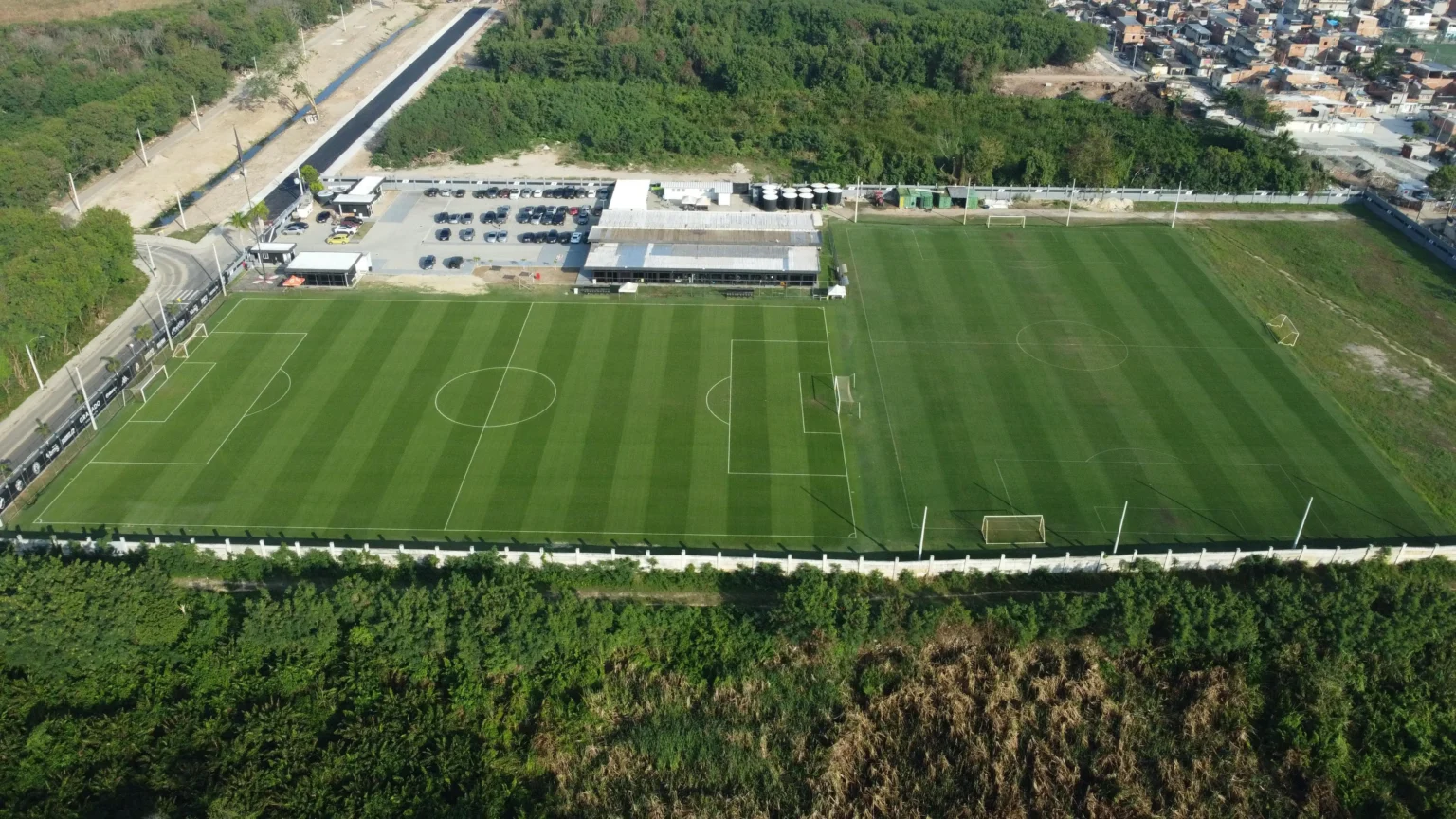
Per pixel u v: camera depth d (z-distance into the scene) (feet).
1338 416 402.93
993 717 276.00
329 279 500.33
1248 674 284.00
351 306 482.28
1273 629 286.25
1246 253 548.31
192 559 315.78
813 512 349.41
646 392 415.85
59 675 273.75
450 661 281.54
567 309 481.46
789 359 441.27
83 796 249.55
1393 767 268.00
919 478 366.84
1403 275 526.57
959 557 330.13
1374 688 281.33
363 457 374.02
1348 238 568.41
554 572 317.22
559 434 388.37
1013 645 291.58
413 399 408.87
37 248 464.65
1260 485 362.94
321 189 609.42
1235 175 638.12
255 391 414.62
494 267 526.16
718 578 318.65
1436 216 609.42
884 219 593.01
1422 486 364.17
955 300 493.36
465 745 265.54
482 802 254.88
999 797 261.24
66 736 258.78
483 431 389.60
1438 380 431.84
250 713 264.72
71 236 483.92
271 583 315.37
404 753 261.44
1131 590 294.05
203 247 559.38
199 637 283.59
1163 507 351.87
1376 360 446.19
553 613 284.61
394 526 340.18
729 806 261.44
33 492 355.97
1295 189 628.28
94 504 349.61
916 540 337.52
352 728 263.08
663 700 282.77
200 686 273.75
